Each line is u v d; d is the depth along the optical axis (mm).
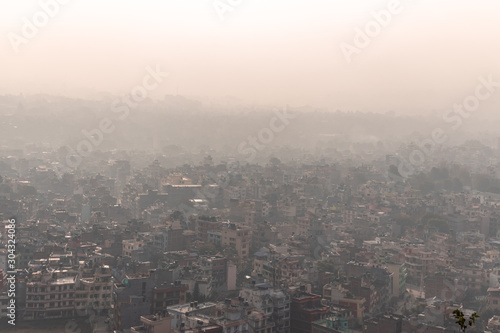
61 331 199125
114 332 188000
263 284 198750
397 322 186750
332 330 176250
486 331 192000
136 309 192375
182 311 183125
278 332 184000
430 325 188500
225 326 166375
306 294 195750
